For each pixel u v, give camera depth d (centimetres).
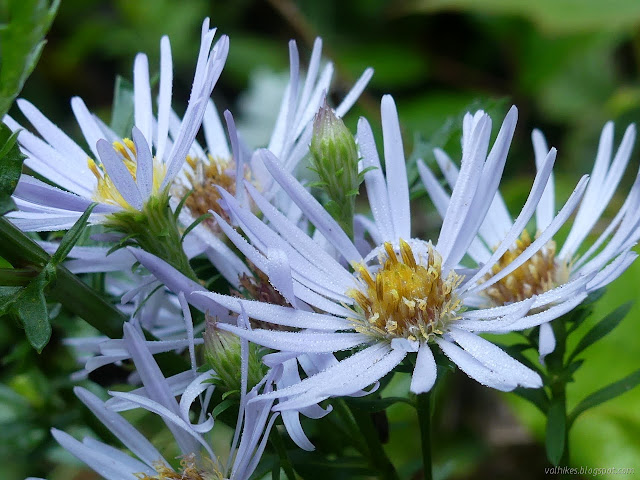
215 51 10
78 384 15
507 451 20
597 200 12
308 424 13
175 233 11
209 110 13
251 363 10
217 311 11
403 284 10
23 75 9
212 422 10
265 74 25
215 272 13
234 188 12
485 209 11
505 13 26
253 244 11
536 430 18
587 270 12
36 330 10
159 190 11
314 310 11
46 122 12
